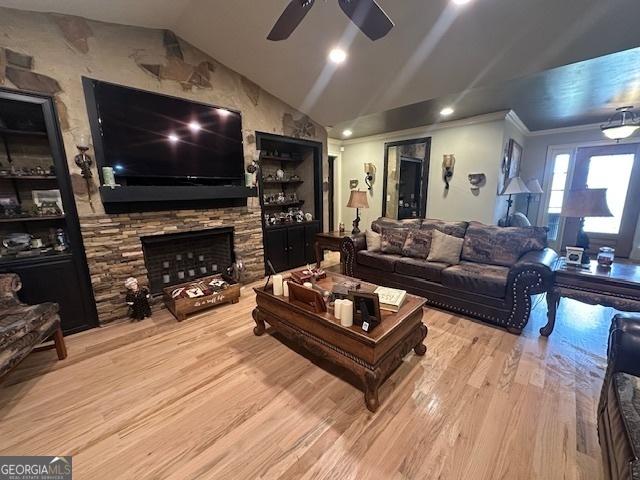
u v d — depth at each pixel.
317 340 1.92
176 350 2.29
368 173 5.82
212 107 3.17
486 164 4.31
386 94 3.46
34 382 1.92
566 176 5.29
